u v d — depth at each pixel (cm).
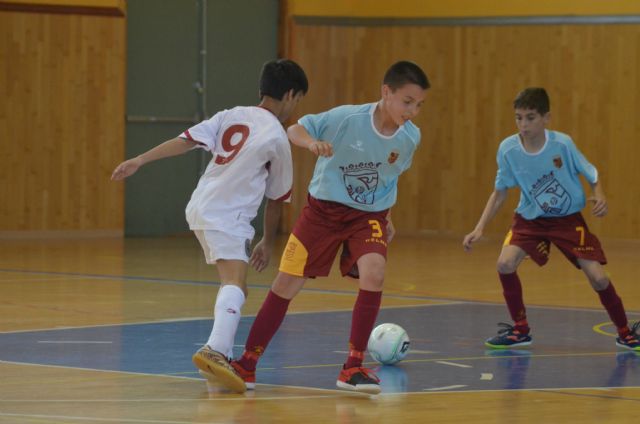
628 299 1444
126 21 2452
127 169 764
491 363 920
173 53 2533
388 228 826
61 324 1128
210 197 790
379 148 778
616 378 852
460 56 2578
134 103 2492
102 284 1526
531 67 2517
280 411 708
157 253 2048
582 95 2473
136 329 1096
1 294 1392
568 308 1325
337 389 788
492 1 2547
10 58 2320
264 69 819
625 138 2433
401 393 778
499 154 1031
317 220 791
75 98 2378
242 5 2605
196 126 797
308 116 789
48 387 784
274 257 1995
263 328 785
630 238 2431
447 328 1139
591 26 2456
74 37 2369
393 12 2631
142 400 738
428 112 2612
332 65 2655
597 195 1010
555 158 1011
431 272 1778
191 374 842
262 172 799
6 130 2325
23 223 2348
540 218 1030
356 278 811
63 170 2377
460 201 2589
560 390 797
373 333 904
